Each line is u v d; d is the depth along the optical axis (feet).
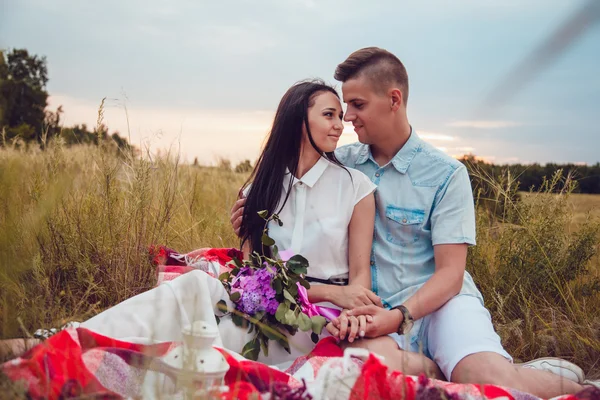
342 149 10.71
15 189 7.50
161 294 7.52
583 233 12.67
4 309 6.69
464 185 9.20
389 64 9.44
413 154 9.69
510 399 6.43
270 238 8.59
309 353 7.92
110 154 12.96
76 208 11.59
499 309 10.88
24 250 7.96
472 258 12.70
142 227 11.39
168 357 6.18
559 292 11.82
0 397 5.17
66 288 9.88
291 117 9.32
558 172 13.47
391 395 6.18
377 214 9.76
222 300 8.14
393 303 9.22
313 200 9.35
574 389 7.55
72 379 5.69
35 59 57.31
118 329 7.18
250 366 6.67
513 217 13.37
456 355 7.93
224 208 17.83
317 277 9.15
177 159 14.64
